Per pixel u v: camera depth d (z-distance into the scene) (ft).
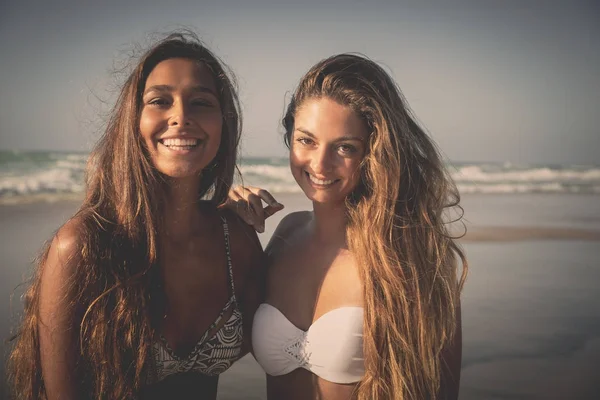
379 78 7.99
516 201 54.08
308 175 8.08
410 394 7.84
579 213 44.78
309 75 8.02
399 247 8.03
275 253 9.24
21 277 20.25
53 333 7.00
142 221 7.53
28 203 41.19
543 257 27.43
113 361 7.30
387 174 7.85
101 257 7.21
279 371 8.29
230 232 8.61
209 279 8.19
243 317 8.86
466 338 16.92
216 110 7.51
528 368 15.06
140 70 7.36
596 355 16.06
